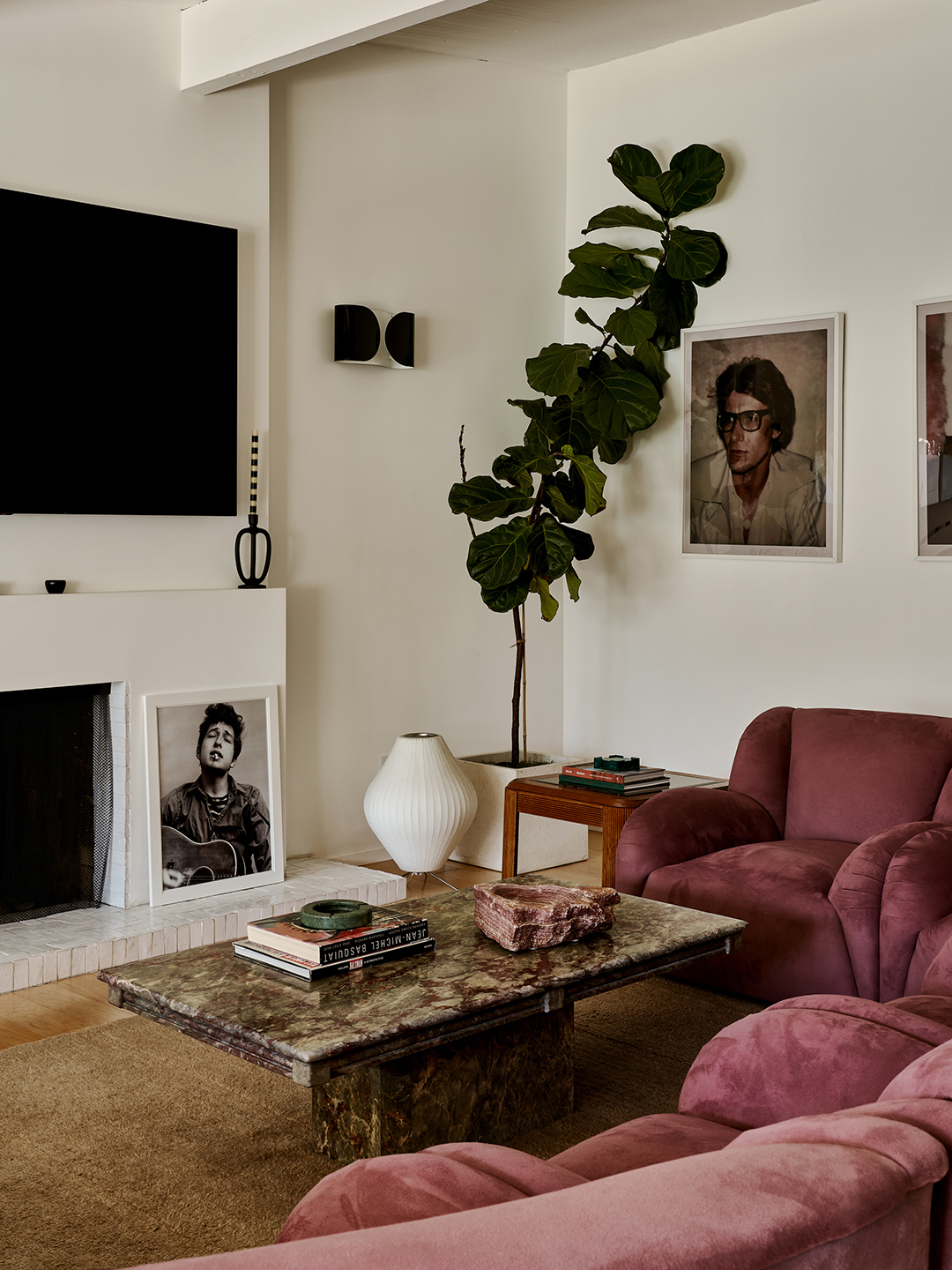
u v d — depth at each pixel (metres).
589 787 4.39
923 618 4.75
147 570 4.41
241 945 2.72
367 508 5.30
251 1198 2.46
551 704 6.07
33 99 4.02
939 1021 1.90
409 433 5.45
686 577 5.55
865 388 4.88
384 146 5.28
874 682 4.90
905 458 4.77
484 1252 0.85
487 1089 2.64
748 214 5.23
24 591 4.09
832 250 4.96
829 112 4.95
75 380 4.12
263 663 4.64
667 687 5.66
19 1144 2.69
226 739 4.50
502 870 5.02
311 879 4.68
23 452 4.01
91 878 4.27
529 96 5.80
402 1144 2.47
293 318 5.00
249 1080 3.04
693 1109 1.97
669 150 5.54
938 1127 1.16
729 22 5.21
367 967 2.64
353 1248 0.86
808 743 4.03
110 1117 2.83
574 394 5.27
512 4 4.95
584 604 5.98
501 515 5.05
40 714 4.11
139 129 4.30
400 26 3.76
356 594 5.29
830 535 4.99
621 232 5.75
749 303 5.25
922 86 4.68
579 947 2.80
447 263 5.54
